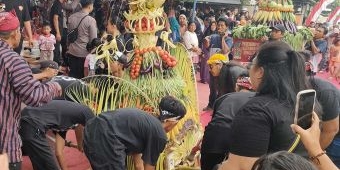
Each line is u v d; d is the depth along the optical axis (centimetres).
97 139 348
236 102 359
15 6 660
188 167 440
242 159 226
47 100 335
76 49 734
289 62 235
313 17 1623
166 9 1095
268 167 138
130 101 442
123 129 350
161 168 430
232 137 233
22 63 320
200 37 1198
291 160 139
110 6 910
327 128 314
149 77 455
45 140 406
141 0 459
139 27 461
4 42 321
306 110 213
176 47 535
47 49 880
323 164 191
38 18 1138
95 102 453
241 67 443
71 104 415
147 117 355
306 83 237
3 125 315
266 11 910
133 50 476
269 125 226
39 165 409
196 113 502
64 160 469
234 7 2230
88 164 512
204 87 1022
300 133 199
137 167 388
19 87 316
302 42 906
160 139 352
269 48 241
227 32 1012
